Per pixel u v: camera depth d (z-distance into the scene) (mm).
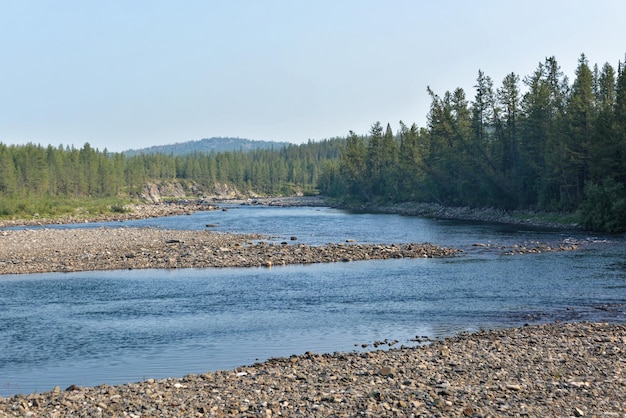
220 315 29375
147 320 28391
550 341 22406
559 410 14375
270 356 22031
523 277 39281
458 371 18266
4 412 14758
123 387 17219
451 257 50875
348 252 53750
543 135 96375
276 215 121500
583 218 74188
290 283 38656
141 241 64688
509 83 105688
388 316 28672
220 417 14258
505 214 98500
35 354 22656
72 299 33812
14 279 41406
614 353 20156
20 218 119125
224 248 56719
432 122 122375
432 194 128500
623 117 78875
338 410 14609
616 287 35062
